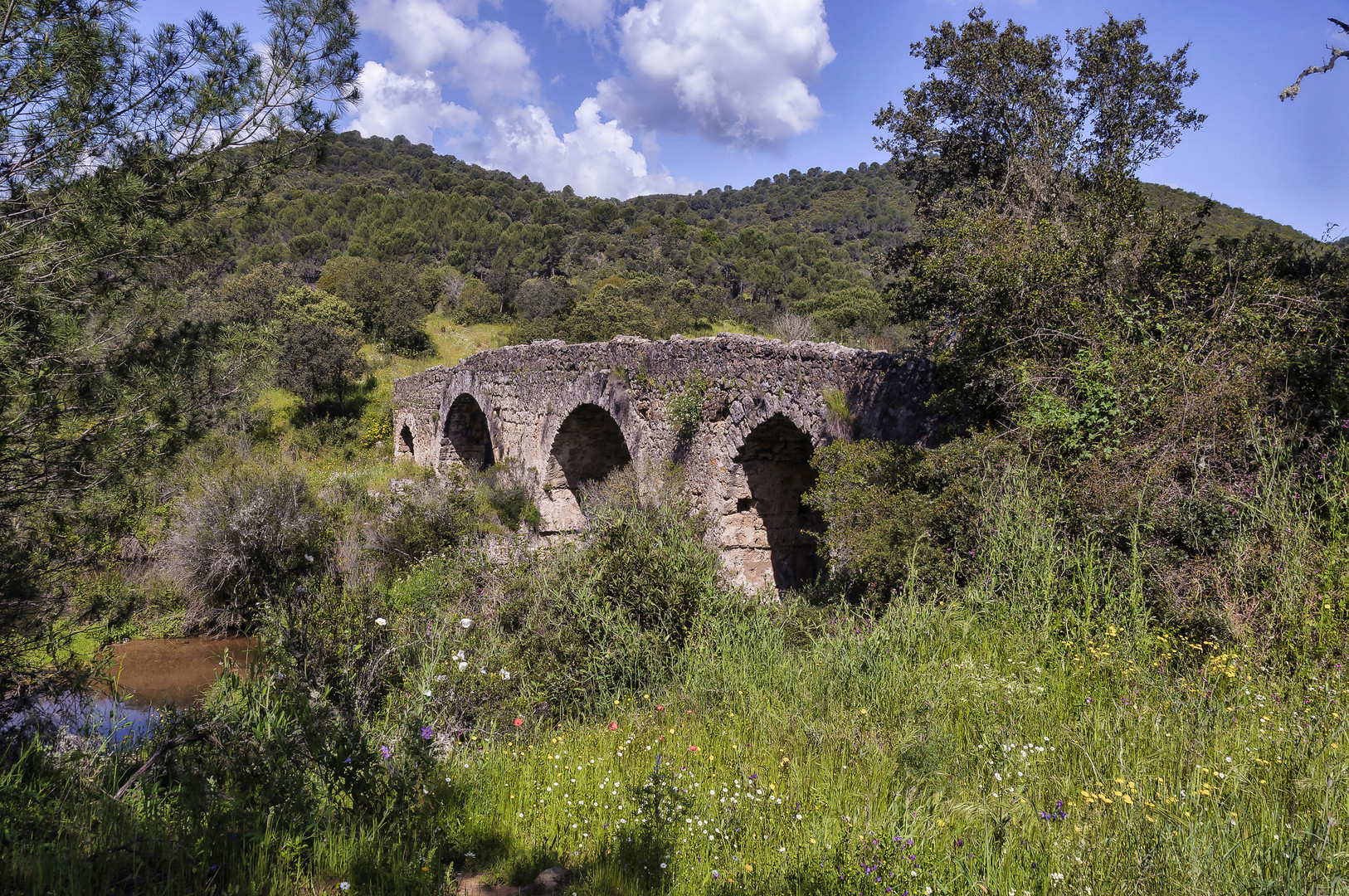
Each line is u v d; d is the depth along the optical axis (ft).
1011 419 22.81
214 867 8.86
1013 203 42.09
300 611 17.57
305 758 12.04
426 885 9.40
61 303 16.38
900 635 17.62
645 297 155.22
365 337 133.28
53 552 18.04
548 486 55.42
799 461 38.47
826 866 9.42
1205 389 19.40
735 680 18.53
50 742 15.24
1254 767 10.36
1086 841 9.14
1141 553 17.31
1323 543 15.39
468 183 323.16
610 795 12.64
